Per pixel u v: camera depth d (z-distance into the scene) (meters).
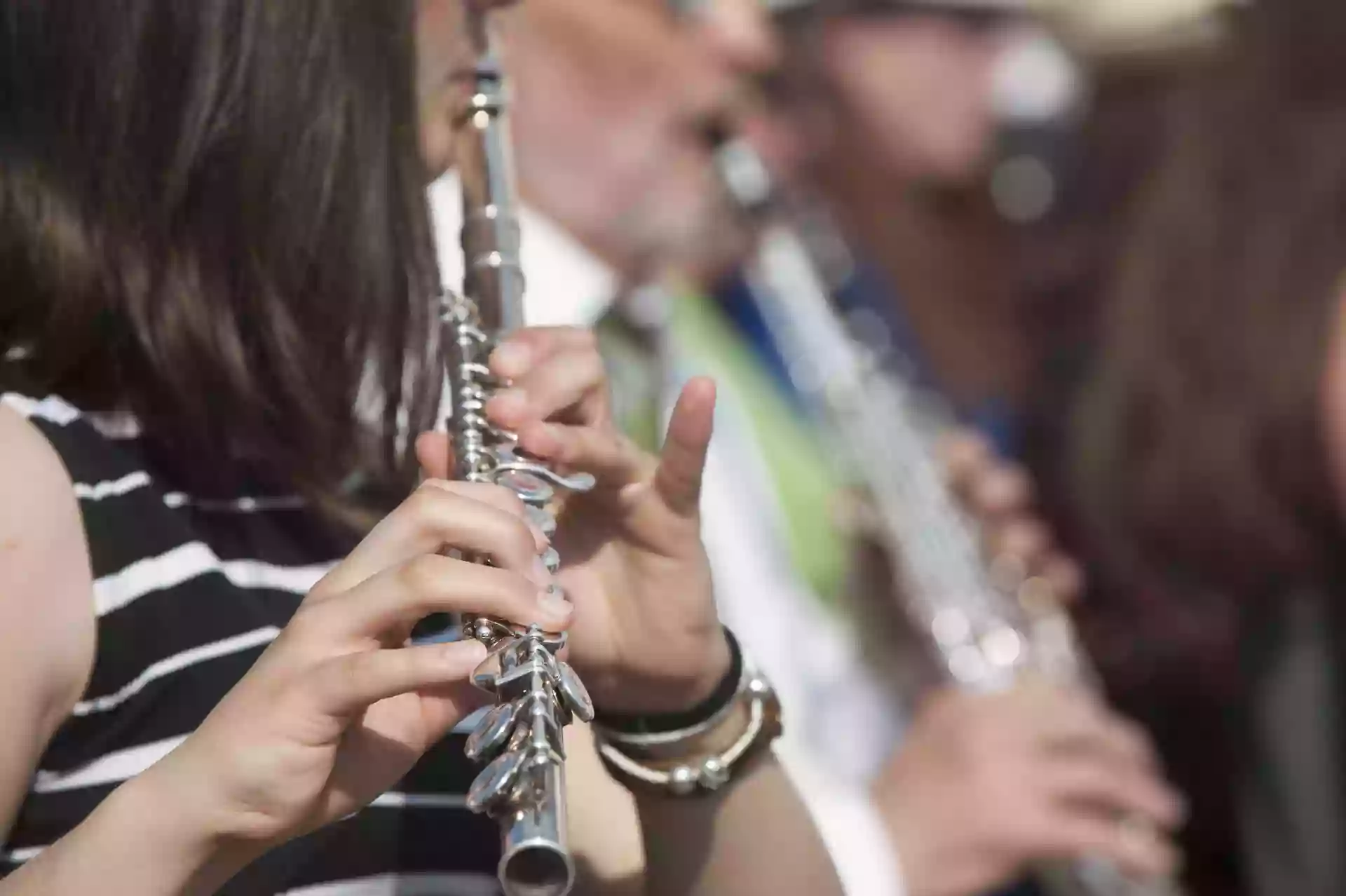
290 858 3.29
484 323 3.58
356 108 3.52
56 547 3.14
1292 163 7.19
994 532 6.64
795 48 8.08
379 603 2.80
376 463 3.75
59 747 3.14
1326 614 6.84
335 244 3.51
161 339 3.39
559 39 6.60
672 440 3.51
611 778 3.93
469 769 3.58
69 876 2.72
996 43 8.45
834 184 8.36
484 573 2.83
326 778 2.81
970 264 8.41
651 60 6.70
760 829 3.79
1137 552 7.23
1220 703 7.02
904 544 6.41
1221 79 7.48
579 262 6.58
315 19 3.48
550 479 3.31
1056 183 8.45
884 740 6.07
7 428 3.20
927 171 8.36
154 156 3.40
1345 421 6.85
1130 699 7.18
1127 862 5.81
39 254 3.33
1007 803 5.73
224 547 3.44
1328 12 7.25
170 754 2.84
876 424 6.62
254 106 3.44
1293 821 6.75
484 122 3.72
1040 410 8.09
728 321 6.69
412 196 3.62
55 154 3.38
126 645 3.18
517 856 2.65
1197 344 7.18
